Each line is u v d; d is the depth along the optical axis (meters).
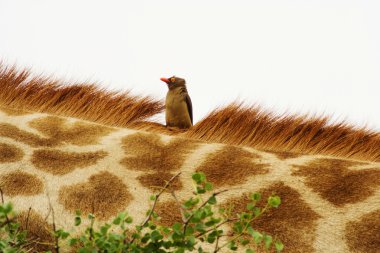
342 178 12.45
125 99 16.17
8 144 13.71
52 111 16.03
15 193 12.55
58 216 12.09
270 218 11.76
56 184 12.73
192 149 13.73
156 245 9.00
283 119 14.71
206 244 11.38
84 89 16.38
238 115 14.91
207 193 12.43
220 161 13.23
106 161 13.30
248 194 12.28
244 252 11.28
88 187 12.65
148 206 12.23
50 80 16.67
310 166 12.90
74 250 11.48
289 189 12.30
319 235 11.35
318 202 11.95
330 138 14.33
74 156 13.48
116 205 12.27
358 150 14.13
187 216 8.91
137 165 13.22
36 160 13.31
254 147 14.38
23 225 11.98
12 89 16.52
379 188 12.07
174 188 12.58
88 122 15.09
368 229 11.30
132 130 14.78
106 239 8.86
